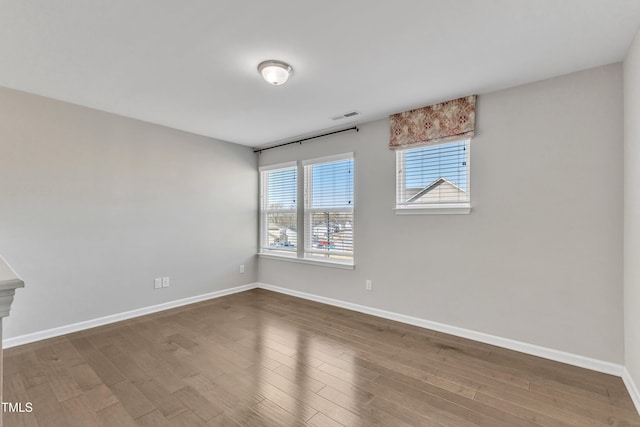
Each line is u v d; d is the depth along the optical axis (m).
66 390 2.11
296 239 4.55
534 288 2.66
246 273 4.88
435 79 2.62
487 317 2.90
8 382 2.21
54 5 1.70
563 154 2.54
